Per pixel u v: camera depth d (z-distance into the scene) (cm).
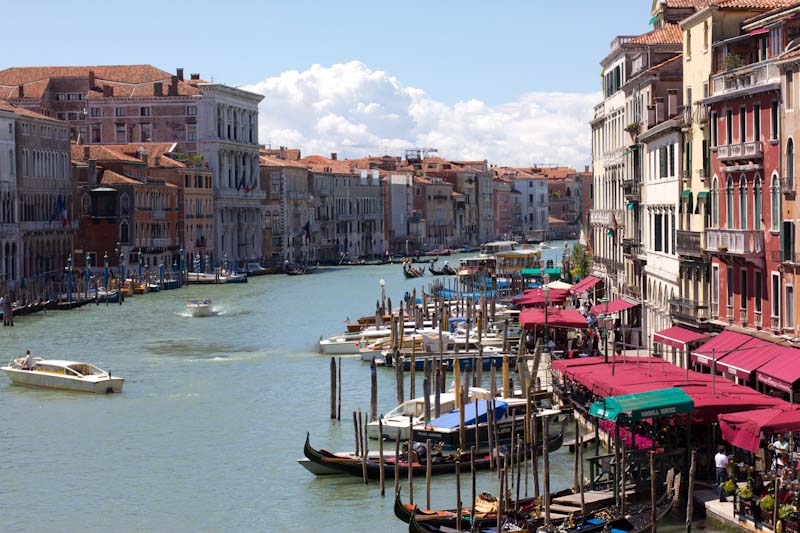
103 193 16288
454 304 11569
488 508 4156
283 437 5788
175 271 16600
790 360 4422
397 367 6238
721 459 4053
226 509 4653
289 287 16050
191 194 18500
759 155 5172
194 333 10112
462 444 5234
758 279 5262
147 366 8094
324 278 18138
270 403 6631
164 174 18075
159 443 5712
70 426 6122
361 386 7156
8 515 4625
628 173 8350
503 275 14862
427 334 8356
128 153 18625
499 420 5434
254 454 5459
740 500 3778
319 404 6588
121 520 4550
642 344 7644
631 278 8175
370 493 4800
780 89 4962
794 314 4894
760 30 5453
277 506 4672
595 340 7256
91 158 16812
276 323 10988
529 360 7412
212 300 13738
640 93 7894
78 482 5062
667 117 7388
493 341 8344
